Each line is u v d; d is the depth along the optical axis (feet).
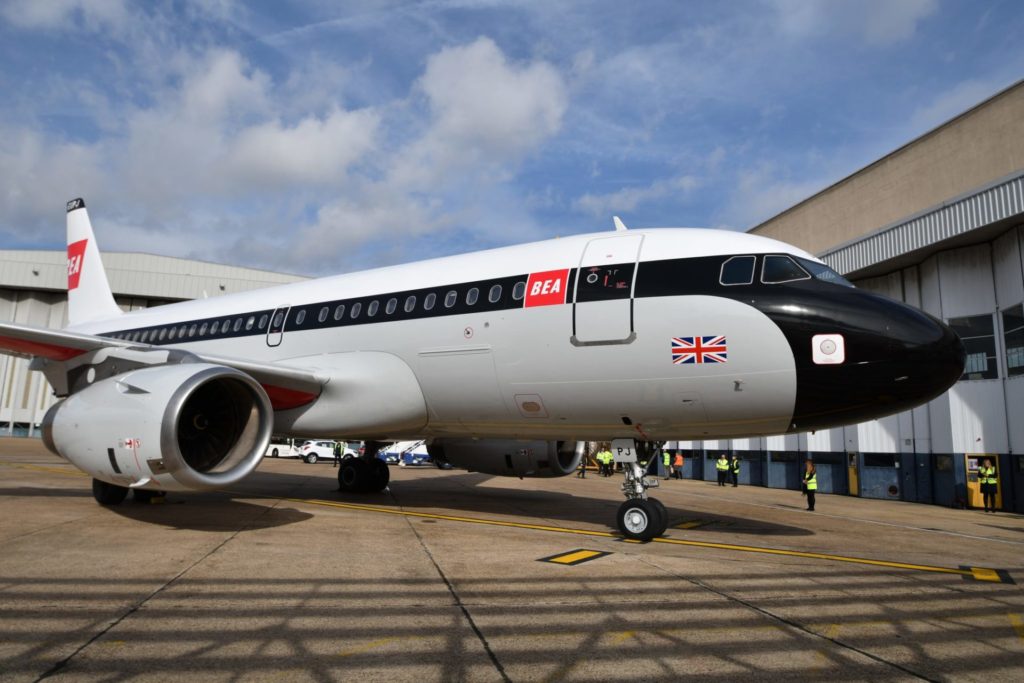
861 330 26.16
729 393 27.96
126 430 27.73
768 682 12.68
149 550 23.79
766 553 28.09
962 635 16.07
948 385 26.61
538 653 14.10
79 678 12.06
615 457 32.01
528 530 32.19
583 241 32.42
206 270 180.65
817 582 22.04
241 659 13.29
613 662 13.62
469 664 13.34
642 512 30.01
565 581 21.07
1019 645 15.31
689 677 12.87
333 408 36.70
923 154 70.79
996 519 52.01
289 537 27.45
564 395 30.86
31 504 35.27
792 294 27.40
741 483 95.81
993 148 62.75
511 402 32.40
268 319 41.09
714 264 28.89
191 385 27.32
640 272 29.68
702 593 19.88
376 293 37.22
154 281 174.50
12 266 168.45
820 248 85.87
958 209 61.16
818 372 26.58
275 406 37.58
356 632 15.23
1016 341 59.57
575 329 30.01
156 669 12.63
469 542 28.02
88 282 59.62
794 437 86.38
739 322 27.50
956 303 65.26
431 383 34.17
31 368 35.94
